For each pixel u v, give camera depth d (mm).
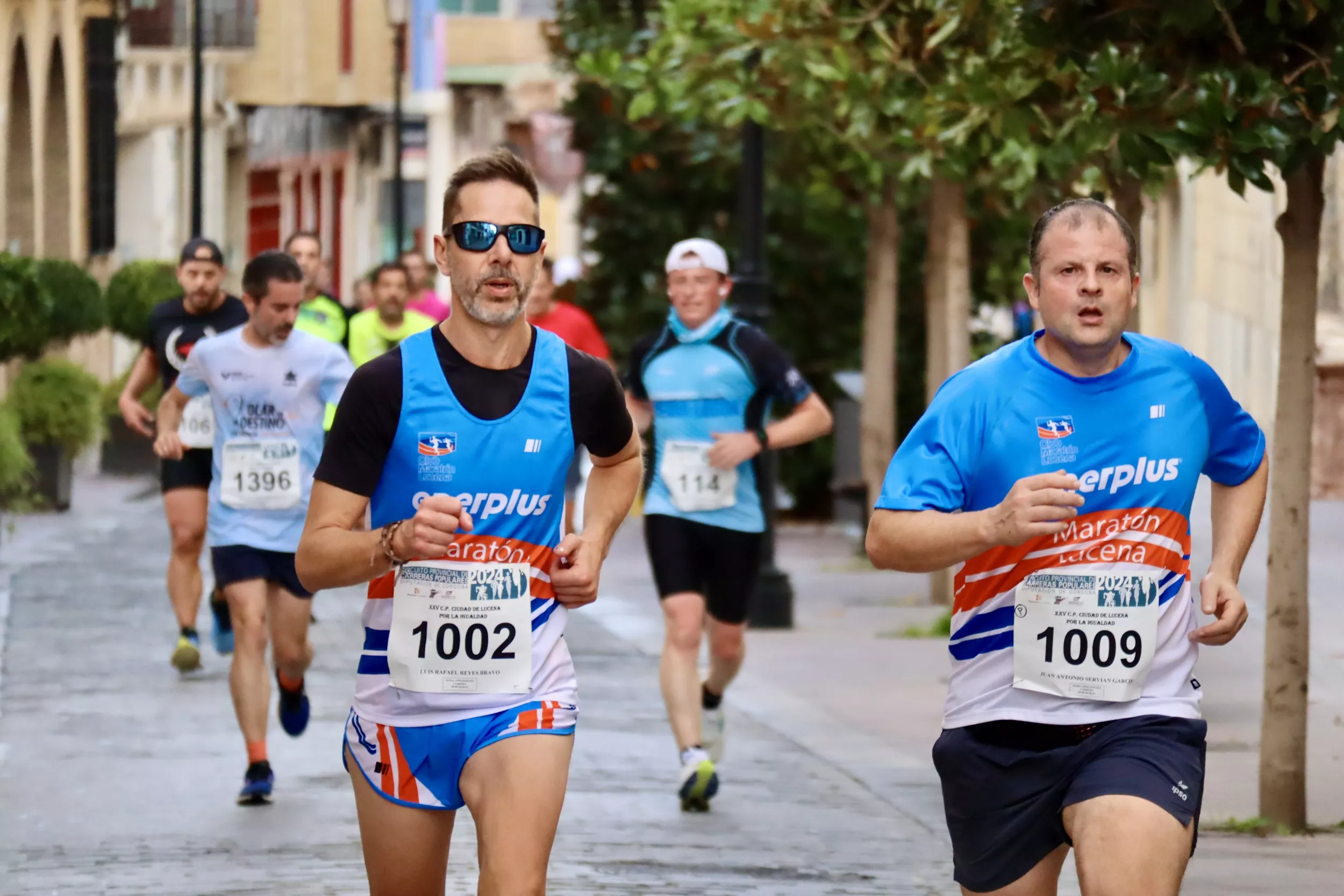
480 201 8336
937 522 7996
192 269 21047
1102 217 8180
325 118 88375
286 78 78500
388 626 8523
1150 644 8164
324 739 17219
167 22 62594
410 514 8414
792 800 15039
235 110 77000
